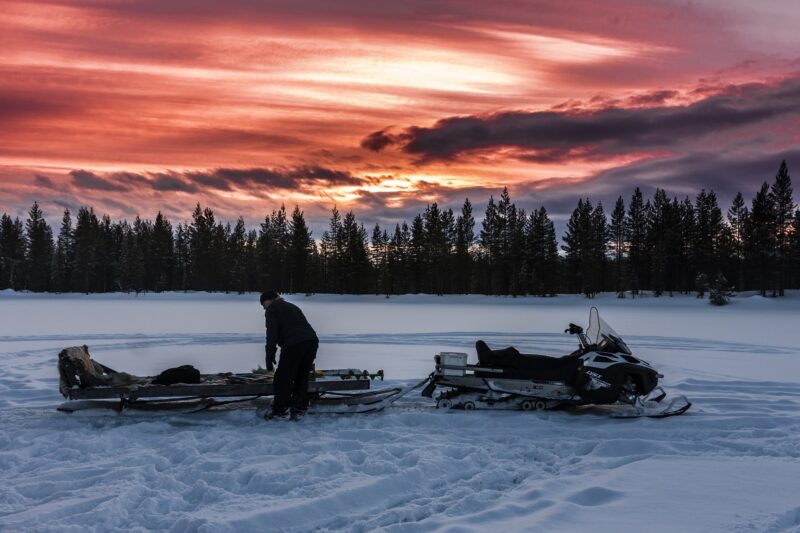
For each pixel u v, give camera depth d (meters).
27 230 101.00
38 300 62.72
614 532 4.10
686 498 4.75
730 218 83.19
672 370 11.48
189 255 106.06
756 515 4.40
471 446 6.08
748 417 7.36
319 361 12.71
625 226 85.62
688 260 80.31
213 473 5.16
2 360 12.58
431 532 4.07
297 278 90.88
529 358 8.05
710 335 21.14
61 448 5.95
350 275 87.56
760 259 75.88
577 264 84.00
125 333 20.02
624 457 5.84
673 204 79.50
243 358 13.41
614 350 8.06
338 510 4.52
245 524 4.16
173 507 4.52
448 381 8.03
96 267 97.62
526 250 80.56
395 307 48.31
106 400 7.81
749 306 53.62
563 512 4.43
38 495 4.80
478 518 4.30
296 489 4.85
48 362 12.22
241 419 7.39
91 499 4.57
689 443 6.35
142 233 103.56
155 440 6.39
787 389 9.44
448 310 42.47
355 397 7.97
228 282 94.75
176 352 14.45
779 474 5.33
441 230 86.75
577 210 82.62
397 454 5.93
